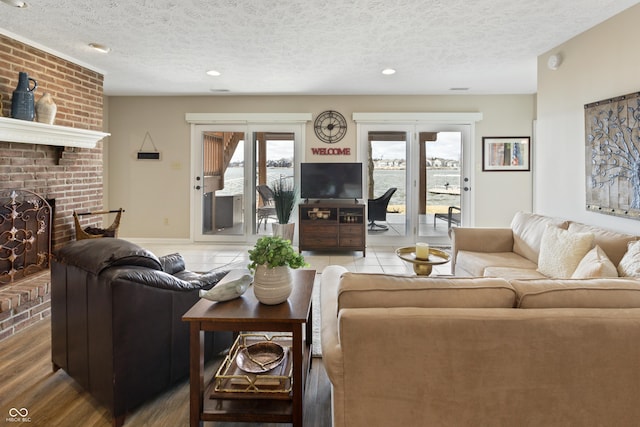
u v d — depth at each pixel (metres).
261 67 3.90
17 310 2.55
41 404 1.76
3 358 2.19
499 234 3.26
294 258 1.62
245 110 5.40
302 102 5.37
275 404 1.56
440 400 1.18
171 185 5.54
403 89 4.97
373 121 5.32
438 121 5.30
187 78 4.36
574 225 2.66
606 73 2.70
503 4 2.48
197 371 1.49
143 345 1.68
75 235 3.51
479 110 5.31
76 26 2.81
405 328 1.16
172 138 5.47
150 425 1.62
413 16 2.67
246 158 5.48
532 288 1.25
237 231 5.58
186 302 1.89
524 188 5.35
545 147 3.44
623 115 2.48
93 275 1.66
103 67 3.85
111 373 1.58
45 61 3.24
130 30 2.89
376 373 1.18
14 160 2.88
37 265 3.01
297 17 2.68
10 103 2.90
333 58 3.61
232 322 1.47
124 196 5.56
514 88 4.93
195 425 1.50
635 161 2.38
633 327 1.14
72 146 3.35
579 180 2.98
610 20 2.66
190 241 5.59
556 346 1.14
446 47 3.30
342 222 4.99
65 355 1.91
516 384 1.16
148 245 5.45
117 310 1.56
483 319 1.15
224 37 3.05
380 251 5.15
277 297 1.59
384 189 5.43
